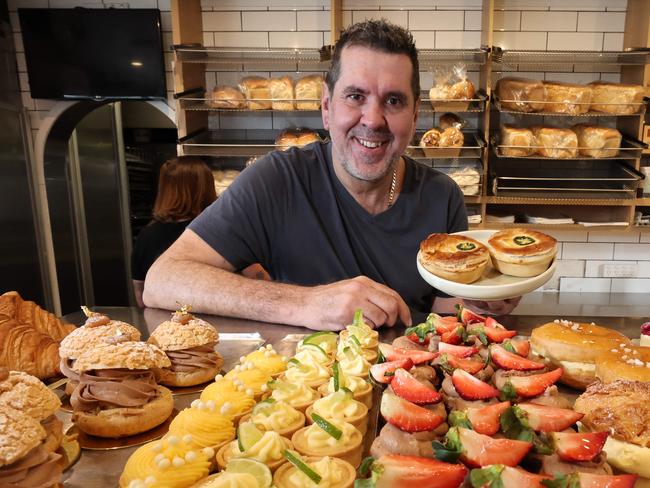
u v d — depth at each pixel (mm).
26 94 3178
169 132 3729
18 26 3088
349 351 1173
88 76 3016
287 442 912
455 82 2639
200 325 1231
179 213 2551
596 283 3117
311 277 1747
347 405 994
